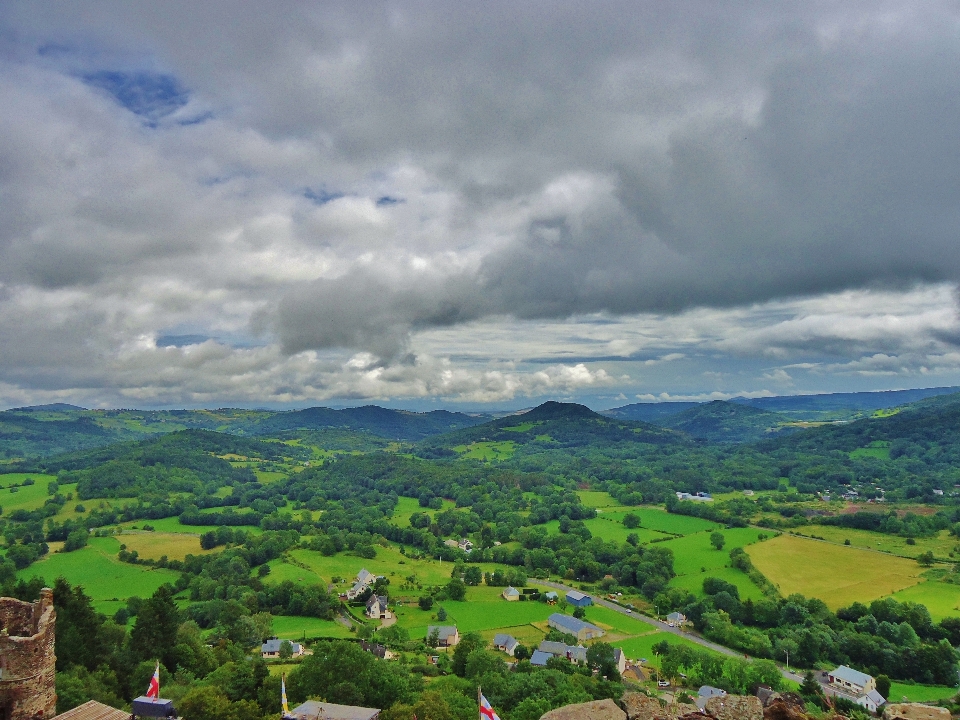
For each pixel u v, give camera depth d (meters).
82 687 69.62
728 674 122.62
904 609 151.75
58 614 88.50
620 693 100.12
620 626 162.00
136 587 187.00
